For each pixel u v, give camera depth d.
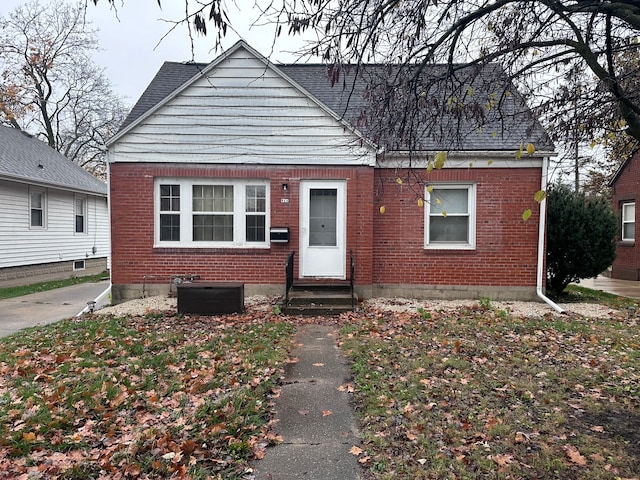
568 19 3.73
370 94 4.93
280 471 3.11
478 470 3.09
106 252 21.72
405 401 4.25
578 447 3.39
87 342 6.46
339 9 3.63
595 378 4.88
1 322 8.79
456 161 9.52
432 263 9.75
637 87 3.97
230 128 9.60
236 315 8.05
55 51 27.02
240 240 9.77
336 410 4.12
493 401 4.26
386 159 9.52
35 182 15.37
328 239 9.75
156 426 3.80
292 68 12.09
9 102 25.59
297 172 9.59
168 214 9.75
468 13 4.11
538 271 9.52
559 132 4.91
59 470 3.13
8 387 4.78
